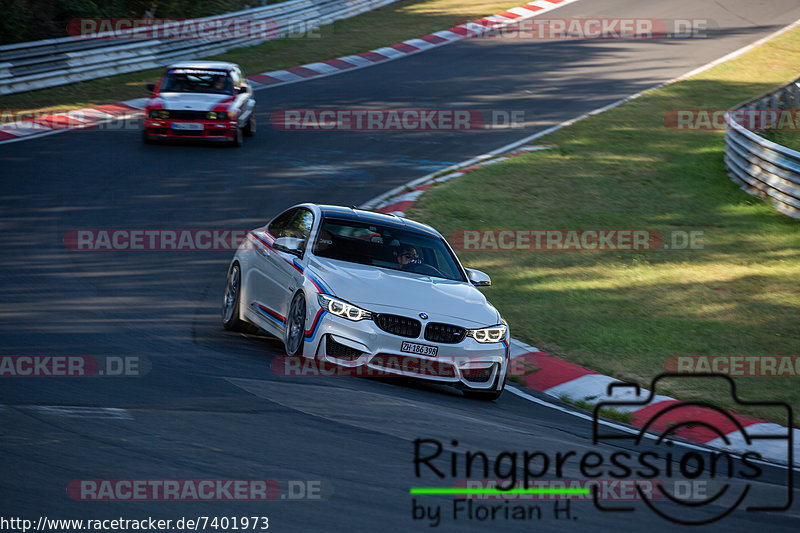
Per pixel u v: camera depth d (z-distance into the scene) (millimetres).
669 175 69562
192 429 20203
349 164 68312
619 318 41406
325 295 28438
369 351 27672
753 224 57781
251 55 111312
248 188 59344
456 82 102688
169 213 52406
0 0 96938
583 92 101250
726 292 45531
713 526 17344
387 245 32250
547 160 72938
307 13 130000
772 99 82812
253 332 35344
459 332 28578
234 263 35281
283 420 21781
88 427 19625
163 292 38906
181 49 104562
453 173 67312
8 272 38781
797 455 26891
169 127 68688
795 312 42844
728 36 139125
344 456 19359
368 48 118938
